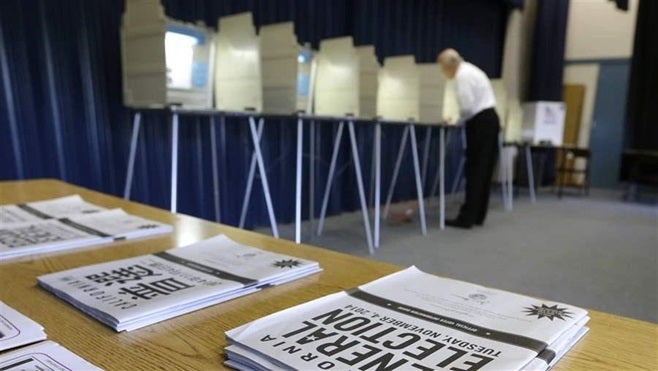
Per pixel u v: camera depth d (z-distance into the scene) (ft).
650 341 1.14
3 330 1.13
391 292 1.42
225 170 9.72
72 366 0.98
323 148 12.06
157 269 1.64
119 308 1.26
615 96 20.86
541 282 7.21
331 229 10.75
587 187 19.57
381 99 11.25
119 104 7.82
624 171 17.95
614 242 10.10
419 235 10.21
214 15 9.17
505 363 0.96
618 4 17.81
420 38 15.42
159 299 1.33
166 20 6.18
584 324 1.22
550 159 21.07
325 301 1.33
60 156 7.21
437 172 16.69
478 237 10.17
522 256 8.69
